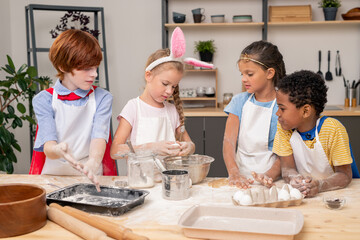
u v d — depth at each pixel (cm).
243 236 101
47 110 169
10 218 104
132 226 111
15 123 307
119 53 408
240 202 125
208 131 358
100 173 188
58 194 132
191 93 388
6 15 388
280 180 164
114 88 411
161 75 176
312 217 117
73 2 400
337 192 142
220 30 401
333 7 369
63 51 156
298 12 377
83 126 176
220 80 407
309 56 400
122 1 402
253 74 178
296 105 142
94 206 119
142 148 171
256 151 188
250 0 395
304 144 154
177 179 132
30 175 170
